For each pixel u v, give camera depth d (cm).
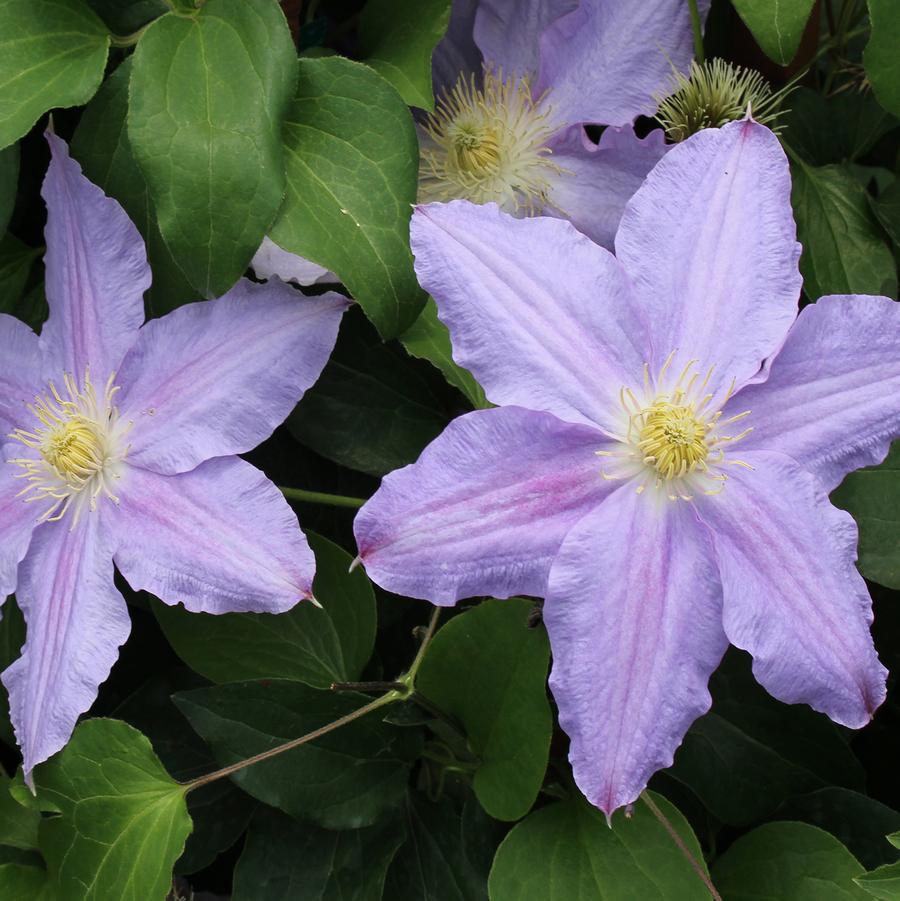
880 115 58
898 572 51
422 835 52
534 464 45
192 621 51
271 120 46
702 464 46
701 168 46
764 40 49
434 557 44
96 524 48
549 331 45
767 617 45
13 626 52
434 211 45
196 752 54
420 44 53
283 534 46
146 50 47
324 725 50
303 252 47
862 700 45
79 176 48
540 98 54
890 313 46
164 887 47
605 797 44
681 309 46
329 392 53
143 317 48
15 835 51
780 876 50
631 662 45
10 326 50
